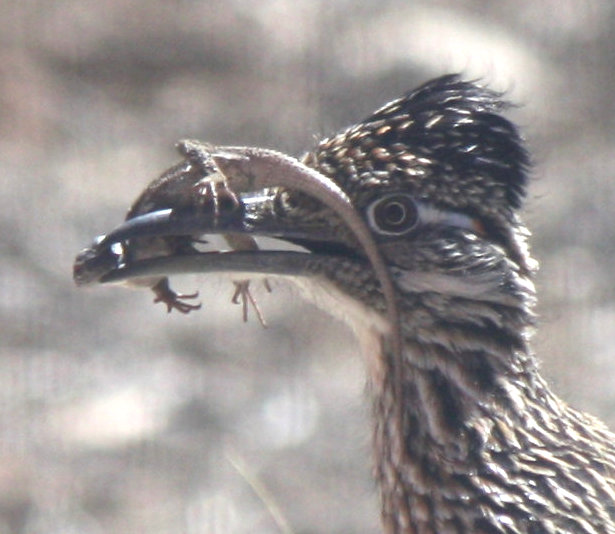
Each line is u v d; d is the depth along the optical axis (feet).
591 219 58.39
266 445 47.85
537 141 62.69
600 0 70.85
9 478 46.32
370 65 66.33
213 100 66.18
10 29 67.92
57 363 51.70
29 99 65.00
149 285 26.89
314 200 25.82
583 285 53.62
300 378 50.90
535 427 26.18
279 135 62.75
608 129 63.72
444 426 26.11
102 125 64.59
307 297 26.71
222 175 25.55
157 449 47.70
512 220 26.08
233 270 25.88
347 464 46.44
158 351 52.47
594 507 25.63
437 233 25.71
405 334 26.04
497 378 26.07
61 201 59.41
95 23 69.10
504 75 65.57
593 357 48.42
